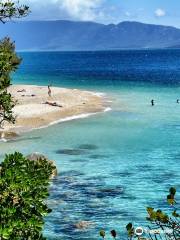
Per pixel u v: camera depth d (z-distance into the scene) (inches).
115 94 3405.5
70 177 1272.1
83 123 2210.9
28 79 4859.7
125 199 1085.8
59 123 2199.8
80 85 4158.5
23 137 1867.6
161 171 1338.6
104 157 1528.1
